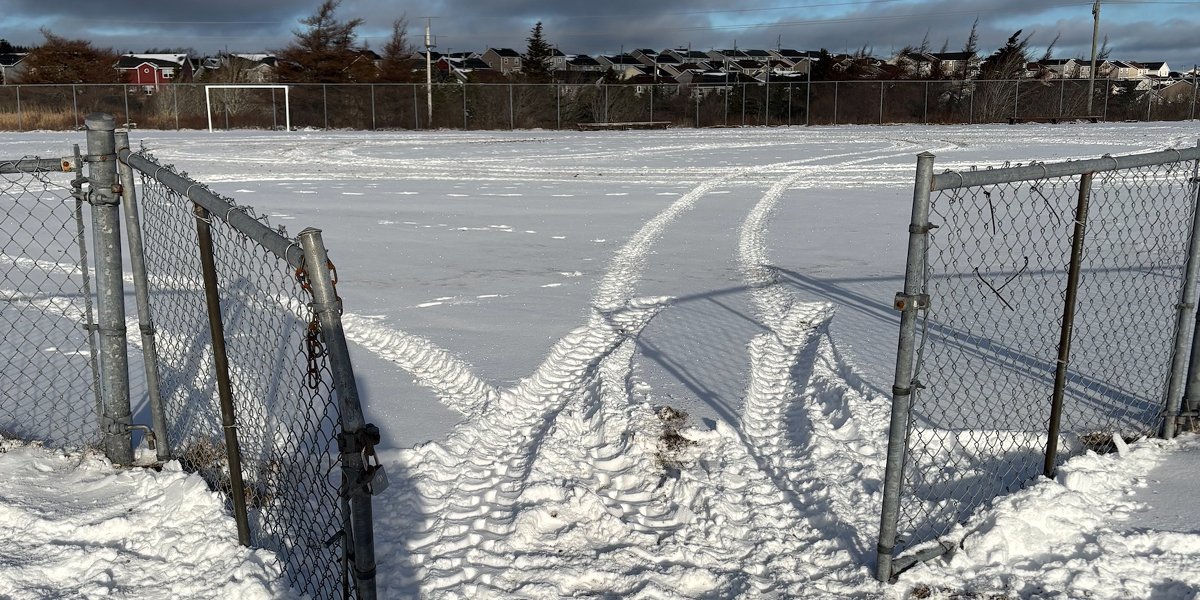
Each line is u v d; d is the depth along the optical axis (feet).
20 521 12.48
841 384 18.01
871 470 14.49
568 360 21.40
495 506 13.80
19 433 15.62
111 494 13.52
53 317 23.84
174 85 127.95
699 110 138.62
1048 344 20.58
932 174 10.34
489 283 29.89
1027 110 138.62
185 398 17.17
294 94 129.80
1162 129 113.70
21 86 123.03
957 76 164.86
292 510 12.19
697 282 29.96
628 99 136.46
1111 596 10.85
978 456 14.75
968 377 18.39
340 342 8.09
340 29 162.09
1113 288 26.20
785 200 51.39
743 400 18.01
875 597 11.13
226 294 25.21
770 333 23.15
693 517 13.48
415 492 13.94
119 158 13.65
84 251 14.23
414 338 22.62
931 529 12.62
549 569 11.89
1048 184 50.29
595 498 13.73
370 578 8.66
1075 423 15.92
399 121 130.52
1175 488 13.37
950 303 25.00
